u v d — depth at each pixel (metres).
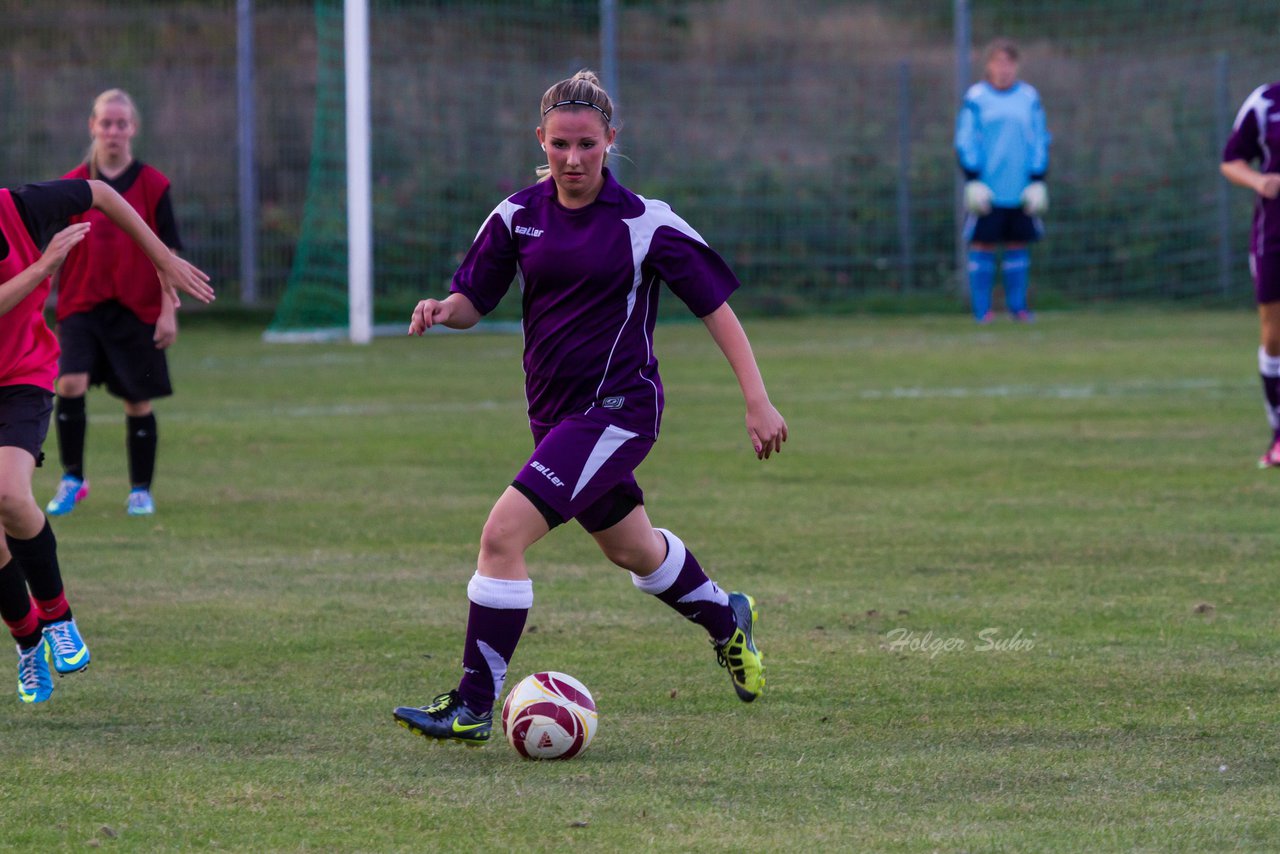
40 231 16.53
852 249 80.19
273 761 14.04
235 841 11.87
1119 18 88.06
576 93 14.67
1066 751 14.28
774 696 16.31
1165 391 45.62
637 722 15.40
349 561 23.84
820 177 80.88
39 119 74.06
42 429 16.56
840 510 27.88
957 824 12.26
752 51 89.25
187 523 27.05
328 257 70.44
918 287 80.19
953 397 44.84
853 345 61.16
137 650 18.30
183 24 77.50
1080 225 81.19
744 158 82.19
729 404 43.78
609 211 14.93
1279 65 83.44
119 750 14.35
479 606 14.45
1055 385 47.56
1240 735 14.75
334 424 40.12
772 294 79.19
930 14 92.50
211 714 15.64
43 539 16.03
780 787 13.26
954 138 81.19
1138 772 13.63
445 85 78.62
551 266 14.88
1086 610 20.14
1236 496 28.75
